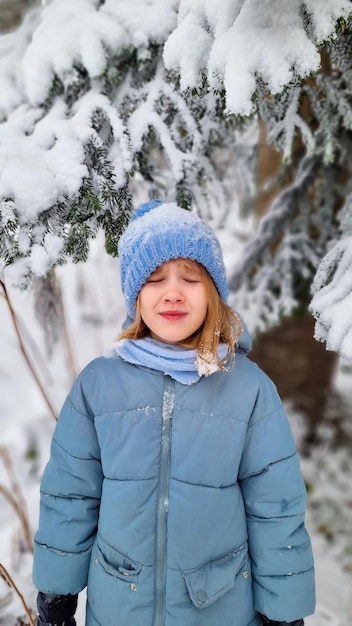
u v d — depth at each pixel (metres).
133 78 1.56
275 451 1.17
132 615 1.12
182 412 1.16
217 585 1.12
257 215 2.78
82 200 1.30
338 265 1.47
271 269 2.28
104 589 1.15
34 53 1.52
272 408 1.20
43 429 2.98
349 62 1.52
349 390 3.60
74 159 1.31
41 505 1.25
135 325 1.24
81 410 1.23
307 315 2.74
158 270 1.19
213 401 1.17
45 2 1.73
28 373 3.48
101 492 1.24
